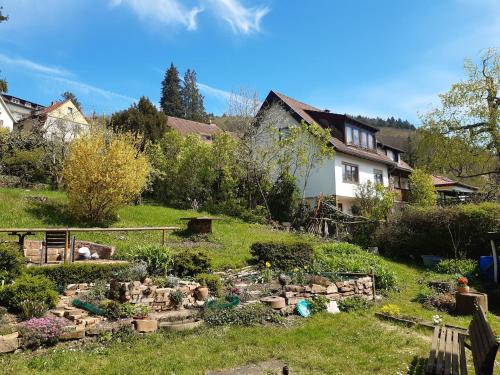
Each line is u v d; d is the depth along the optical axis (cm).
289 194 2455
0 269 830
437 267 1599
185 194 2383
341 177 2850
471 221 1741
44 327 632
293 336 728
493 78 2400
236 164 2469
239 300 873
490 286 1248
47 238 1038
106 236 1422
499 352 681
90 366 569
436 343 586
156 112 3098
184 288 849
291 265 1165
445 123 2511
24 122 3978
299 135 2450
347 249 1544
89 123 2359
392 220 2039
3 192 1722
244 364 595
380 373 571
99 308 739
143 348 645
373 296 1048
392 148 3725
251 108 2852
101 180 1522
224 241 1543
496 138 2350
